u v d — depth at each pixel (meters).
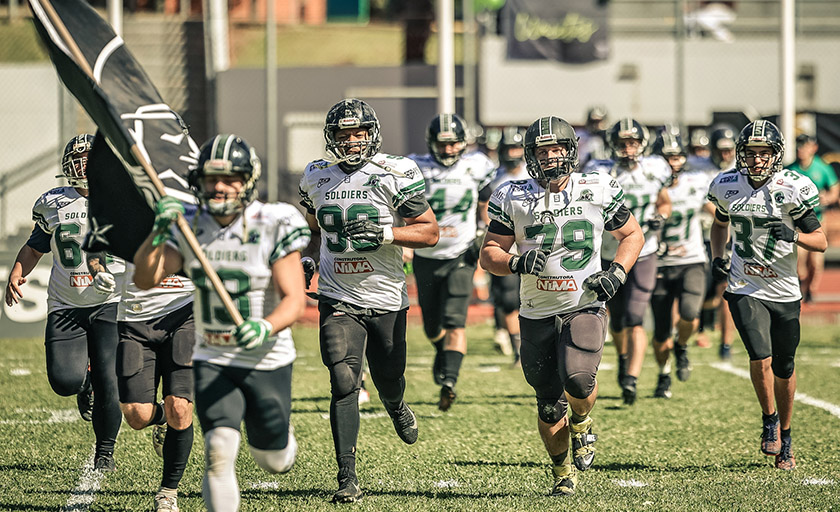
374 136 20.12
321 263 20.50
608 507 17.94
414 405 29.61
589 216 18.81
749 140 21.78
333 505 18.09
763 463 22.08
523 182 19.38
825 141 63.50
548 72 62.47
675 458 22.61
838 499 18.58
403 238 19.67
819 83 63.91
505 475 20.84
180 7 65.06
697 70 63.31
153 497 18.89
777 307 21.89
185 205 15.65
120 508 18.06
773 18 68.50
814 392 31.27
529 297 19.17
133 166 15.05
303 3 72.06
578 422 19.14
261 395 15.15
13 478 20.31
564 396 18.98
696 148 41.84
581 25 58.19
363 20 66.00
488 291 52.62
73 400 29.86
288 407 15.45
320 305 20.34
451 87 50.00
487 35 63.00
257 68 59.88
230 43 66.81
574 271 18.81
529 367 19.05
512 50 58.16
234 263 14.93
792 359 21.80
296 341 44.44
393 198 20.00
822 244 21.64
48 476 20.55
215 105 60.19
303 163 60.62
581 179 19.00
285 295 14.82
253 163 14.71
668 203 31.06
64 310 21.09
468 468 21.48
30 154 58.66
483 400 30.42
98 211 15.91
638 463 22.11
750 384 33.41
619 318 30.44
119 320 18.61
